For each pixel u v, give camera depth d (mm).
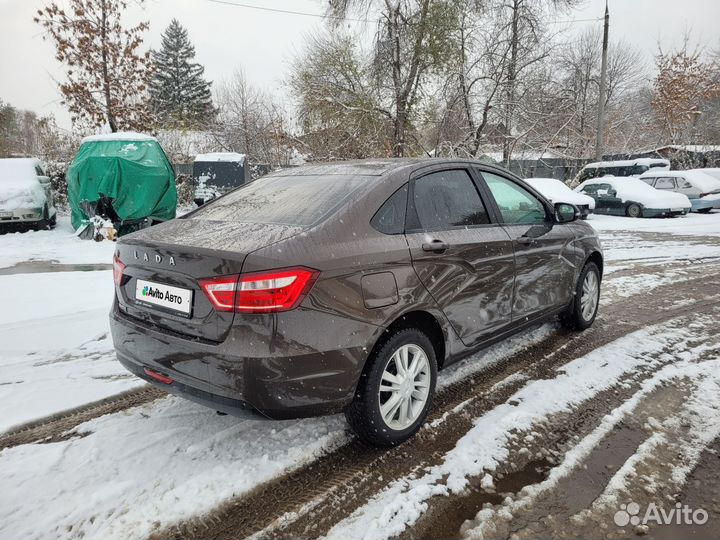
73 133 16000
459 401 3182
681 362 3785
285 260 2199
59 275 6863
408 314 2721
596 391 3287
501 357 3934
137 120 16688
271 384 2158
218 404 2270
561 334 4496
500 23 16875
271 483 2355
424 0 15406
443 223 2990
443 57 15688
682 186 17234
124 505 2189
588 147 23188
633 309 5355
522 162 19469
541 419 2926
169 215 11227
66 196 14773
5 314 5004
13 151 19859
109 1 15430
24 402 3156
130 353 2602
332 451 2629
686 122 27656
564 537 1994
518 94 17547
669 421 2885
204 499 2234
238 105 28688
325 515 2141
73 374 3605
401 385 2641
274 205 2857
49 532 2027
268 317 2148
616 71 31438
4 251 8992
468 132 17391
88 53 15578
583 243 4367
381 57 16266
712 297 5871
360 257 2439
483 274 3137
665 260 8469
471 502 2211
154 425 2881
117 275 2750
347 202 2607
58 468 2459
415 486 2328
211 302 2223
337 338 2301
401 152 16578
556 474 2400
